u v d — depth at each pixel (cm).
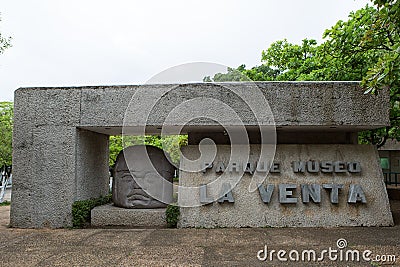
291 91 923
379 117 921
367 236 809
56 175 952
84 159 1015
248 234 845
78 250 699
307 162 968
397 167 2283
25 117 969
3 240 791
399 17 745
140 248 712
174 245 737
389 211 948
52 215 944
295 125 921
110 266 594
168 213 938
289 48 1898
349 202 942
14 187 959
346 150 984
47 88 968
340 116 920
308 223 938
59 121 962
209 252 679
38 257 651
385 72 745
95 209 966
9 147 1673
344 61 1215
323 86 926
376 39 927
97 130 1048
